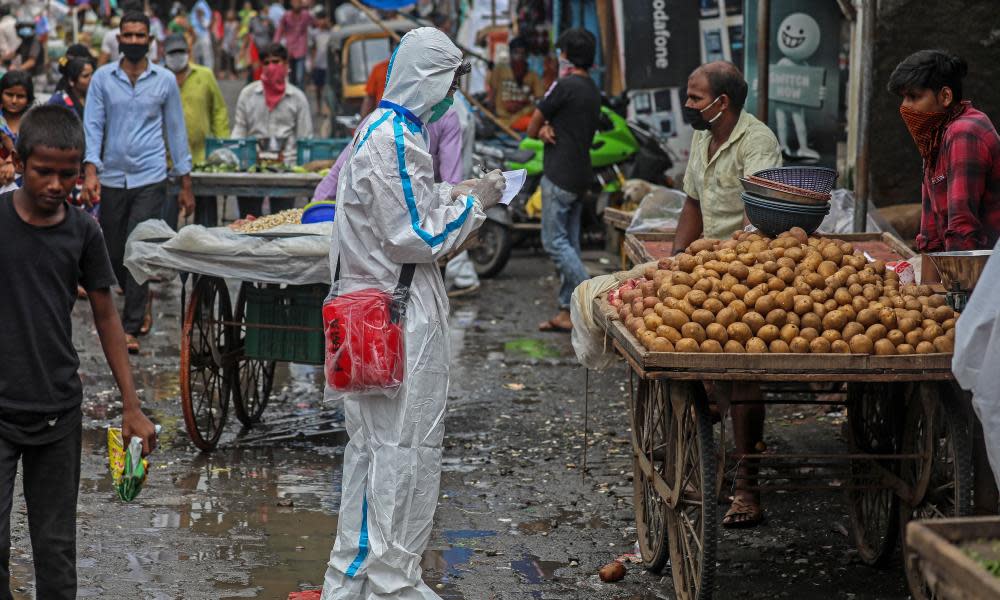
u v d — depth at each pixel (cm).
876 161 1305
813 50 1590
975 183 673
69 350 527
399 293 573
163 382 1120
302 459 911
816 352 584
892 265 784
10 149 1015
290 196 1355
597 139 1722
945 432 628
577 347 737
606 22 1962
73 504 535
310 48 3756
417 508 585
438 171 1067
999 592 304
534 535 754
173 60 1464
